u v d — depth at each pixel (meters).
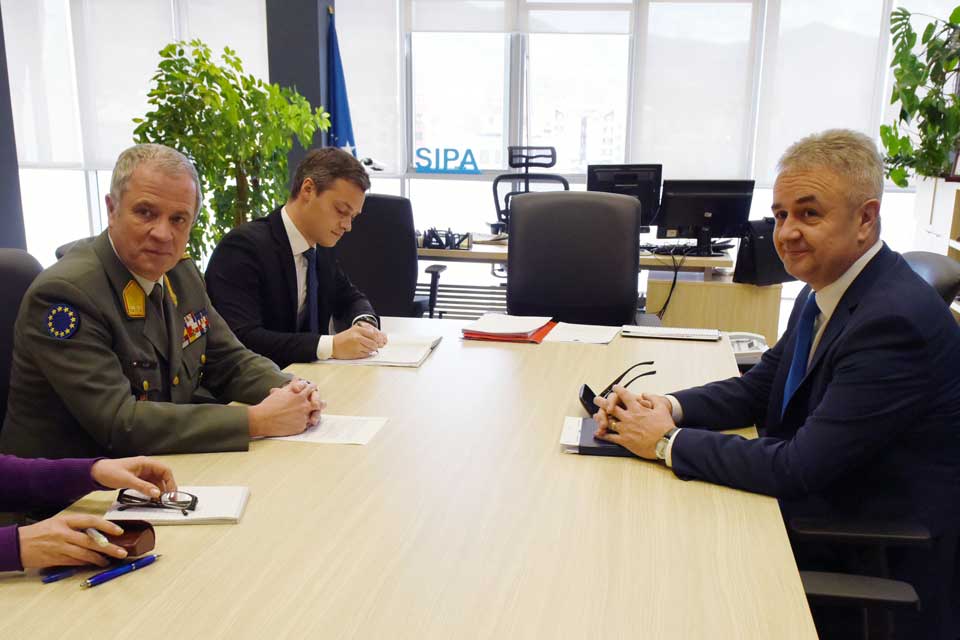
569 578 1.03
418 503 1.25
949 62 4.36
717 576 1.04
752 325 3.87
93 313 1.49
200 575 1.03
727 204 4.02
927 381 1.31
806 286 1.78
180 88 3.24
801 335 1.57
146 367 1.59
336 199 2.26
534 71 6.20
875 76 5.74
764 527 1.19
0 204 3.61
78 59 6.44
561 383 1.90
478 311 5.14
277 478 1.34
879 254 1.42
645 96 6.10
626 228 2.92
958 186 4.21
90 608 0.95
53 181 6.85
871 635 1.17
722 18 5.88
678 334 2.40
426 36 6.23
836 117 5.86
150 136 3.27
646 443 1.42
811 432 1.32
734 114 6.01
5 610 0.94
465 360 2.11
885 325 1.31
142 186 1.48
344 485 1.32
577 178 6.33
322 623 0.92
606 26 6.04
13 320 1.76
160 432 1.44
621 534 1.16
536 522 1.19
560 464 1.42
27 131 6.59
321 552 1.09
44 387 1.49
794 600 0.99
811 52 5.80
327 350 2.09
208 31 6.34
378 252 3.44
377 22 6.18
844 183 1.35
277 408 1.52
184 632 0.90
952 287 1.81
